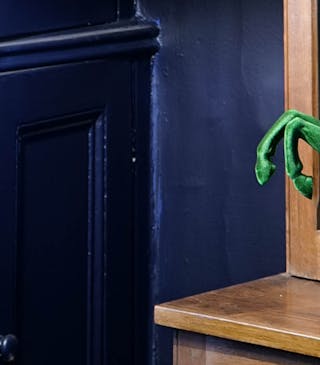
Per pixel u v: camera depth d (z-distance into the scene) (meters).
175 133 1.98
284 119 1.35
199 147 1.94
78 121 1.90
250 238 1.88
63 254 1.89
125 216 1.99
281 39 1.80
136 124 2.00
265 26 1.82
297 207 1.50
